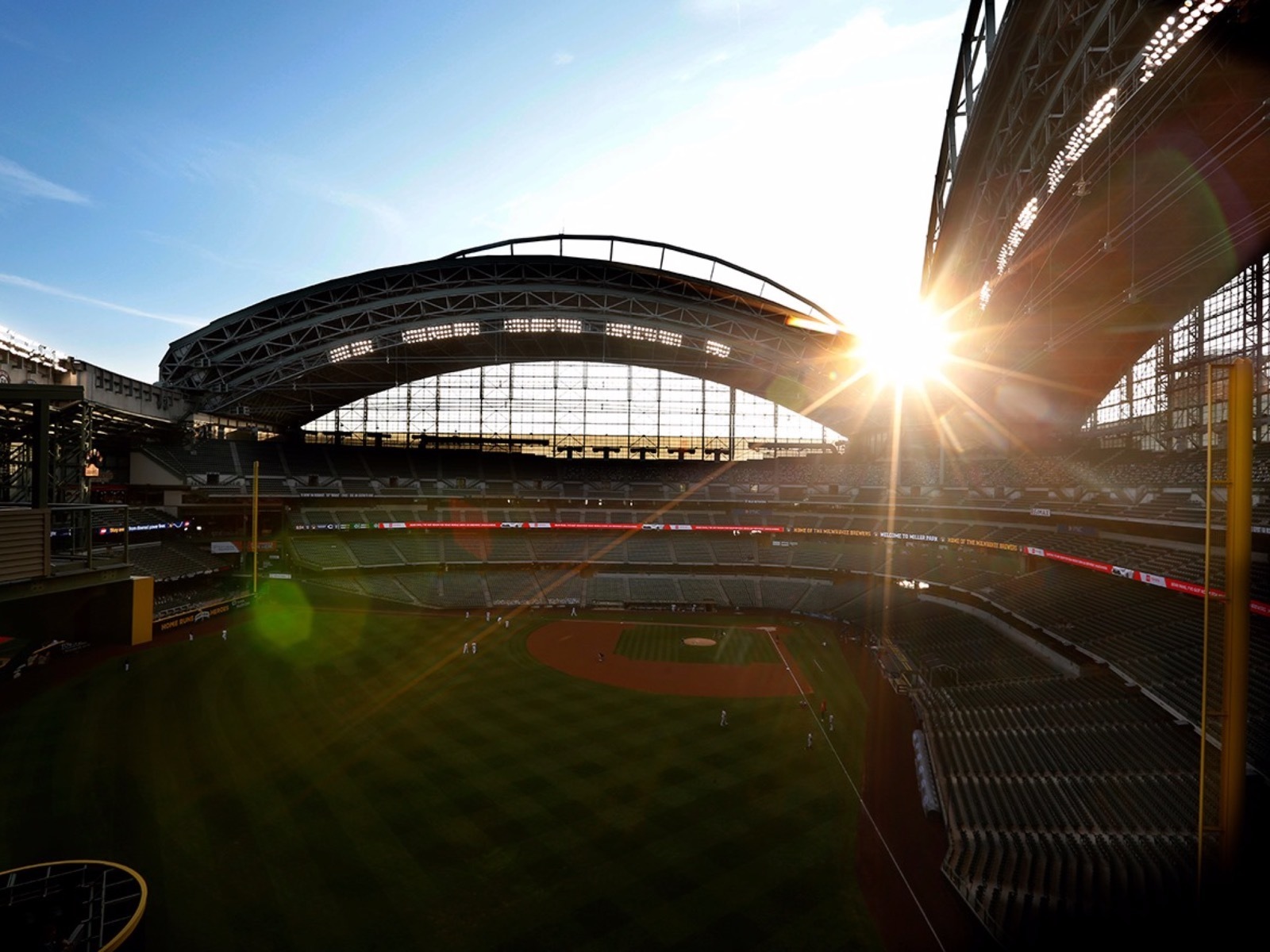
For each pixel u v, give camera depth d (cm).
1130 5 1981
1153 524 3734
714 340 6331
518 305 6194
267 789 2428
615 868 1989
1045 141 2634
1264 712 2389
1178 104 2162
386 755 2753
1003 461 6278
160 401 5559
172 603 5234
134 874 1510
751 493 7894
